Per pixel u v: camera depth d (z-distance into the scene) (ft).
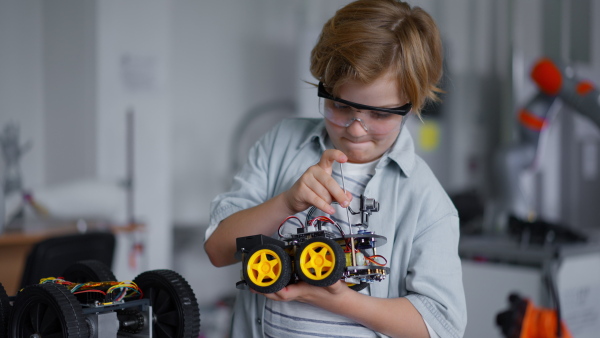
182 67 12.94
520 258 7.80
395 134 2.97
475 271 8.11
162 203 11.91
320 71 2.89
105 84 11.31
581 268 7.93
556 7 15.64
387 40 2.73
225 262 3.11
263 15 13.66
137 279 2.73
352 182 3.20
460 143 15.26
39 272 6.03
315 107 12.44
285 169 3.45
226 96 13.37
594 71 12.94
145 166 11.73
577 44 15.61
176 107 12.88
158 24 11.80
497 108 15.84
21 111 12.39
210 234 3.18
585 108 10.49
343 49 2.72
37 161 12.73
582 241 8.41
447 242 3.05
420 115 3.12
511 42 12.75
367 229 2.90
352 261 2.43
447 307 2.91
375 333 2.98
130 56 11.55
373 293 3.04
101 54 11.26
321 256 2.30
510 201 10.97
